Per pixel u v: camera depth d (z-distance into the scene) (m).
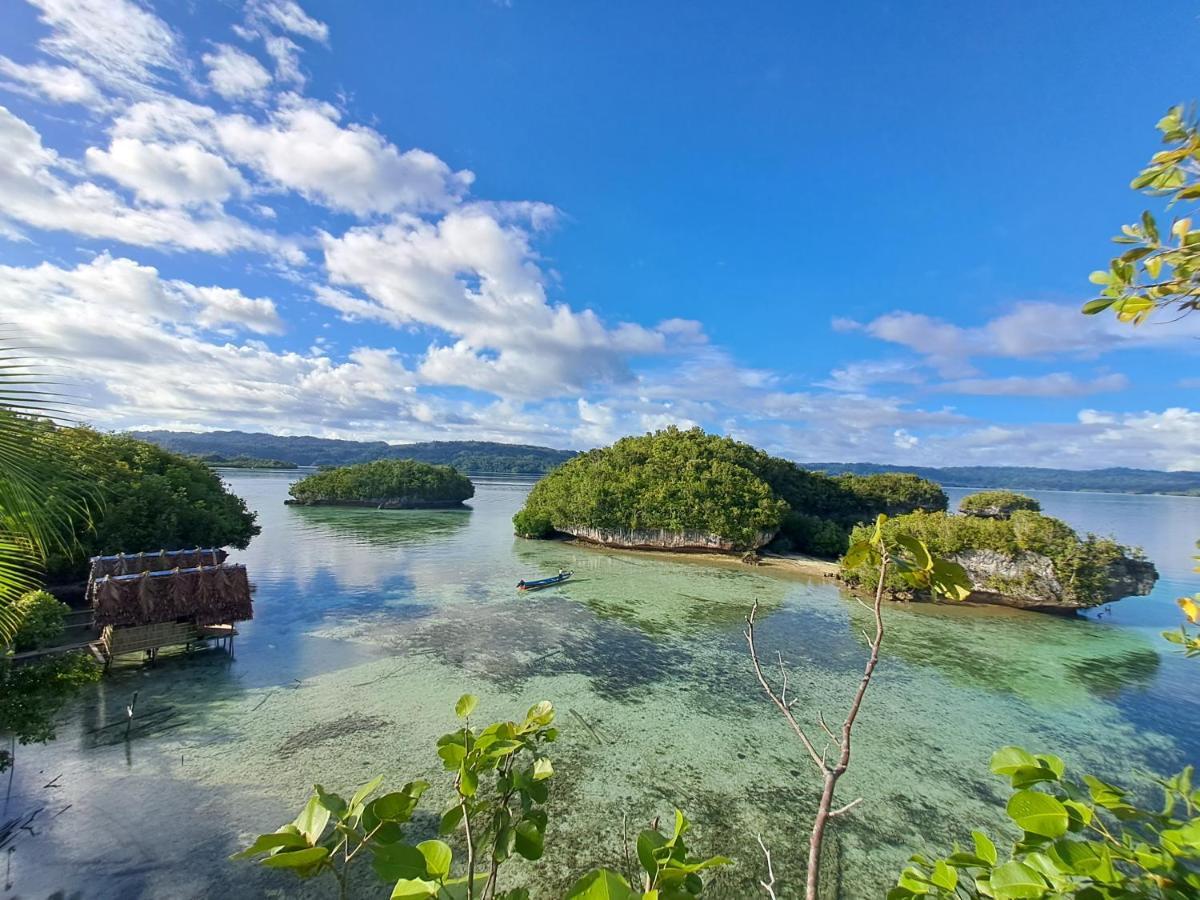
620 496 54.91
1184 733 19.02
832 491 67.38
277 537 58.53
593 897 2.40
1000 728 18.95
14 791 13.77
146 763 15.09
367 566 43.09
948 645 27.67
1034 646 27.89
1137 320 3.77
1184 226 3.57
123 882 11.19
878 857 12.66
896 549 3.24
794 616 32.06
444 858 2.89
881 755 16.88
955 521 37.44
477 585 37.38
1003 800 14.84
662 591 37.34
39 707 15.15
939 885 3.12
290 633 26.02
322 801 3.14
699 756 16.41
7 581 8.36
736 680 22.20
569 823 13.36
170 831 12.58
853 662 24.72
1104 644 28.58
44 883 11.09
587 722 18.23
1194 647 4.08
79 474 7.23
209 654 22.98
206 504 38.62
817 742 17.45
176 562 26.41
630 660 24.02
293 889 11.16
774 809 14.16
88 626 25.16
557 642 26.02
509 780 3.65
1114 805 2.97
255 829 12.70
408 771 15.03
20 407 6.14
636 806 14.06
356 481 99.69
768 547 55.59
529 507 65.81
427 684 20.69
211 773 14.73
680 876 2.92
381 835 3.16
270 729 17.03
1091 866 2.63
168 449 45.03
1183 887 2.57
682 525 51.69
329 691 19.83
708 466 57.38
